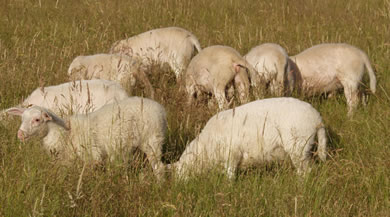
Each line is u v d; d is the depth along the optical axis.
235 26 35.44
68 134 16.62
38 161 15.25
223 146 16.64
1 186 14.18
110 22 34.69
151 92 23.36
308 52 25.27
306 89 25.05
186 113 20.84
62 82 23.84
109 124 16.75
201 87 24.08
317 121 16.33
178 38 28.47
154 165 17.17
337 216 14.19
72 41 30.03
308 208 14.25
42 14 36.91
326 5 39.62
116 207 14.05
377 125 19.34
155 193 15.08
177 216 13.59
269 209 14.30
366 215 14.58
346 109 23.36
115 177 15.01
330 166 16.48
